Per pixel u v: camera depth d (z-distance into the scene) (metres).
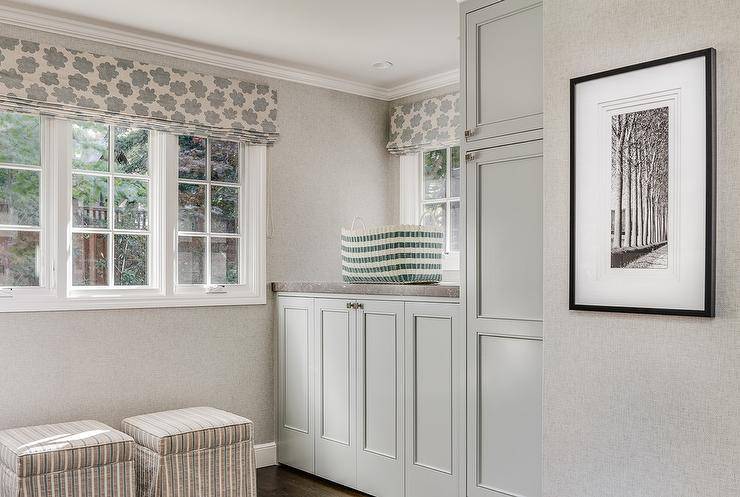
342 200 4.76
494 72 2.96
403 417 3.51
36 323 3.50
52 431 3.23
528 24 2.83
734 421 1.97
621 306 2.21
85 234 3.74
